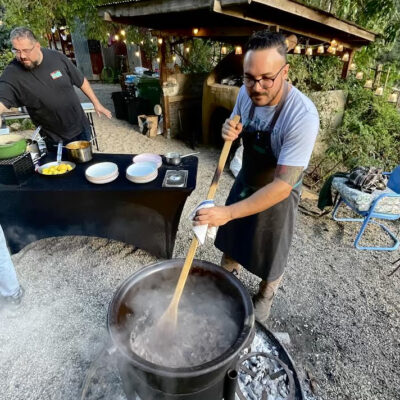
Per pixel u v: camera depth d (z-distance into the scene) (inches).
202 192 160.9
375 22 217.5
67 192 86.0
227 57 215.3
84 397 63.1
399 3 222.5
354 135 197.8
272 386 65.3
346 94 219.9
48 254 112.1
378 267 110.5
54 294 94.7
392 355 78.9
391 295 98.1
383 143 195.9
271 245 72.2
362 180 116.7
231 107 197.8
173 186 87.5
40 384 69.9
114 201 90.8
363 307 93.3
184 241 120.9
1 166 83.4
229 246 81.0
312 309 92.1
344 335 84.0
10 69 102.0
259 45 47.4
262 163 66.6
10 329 82.9
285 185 54.0
